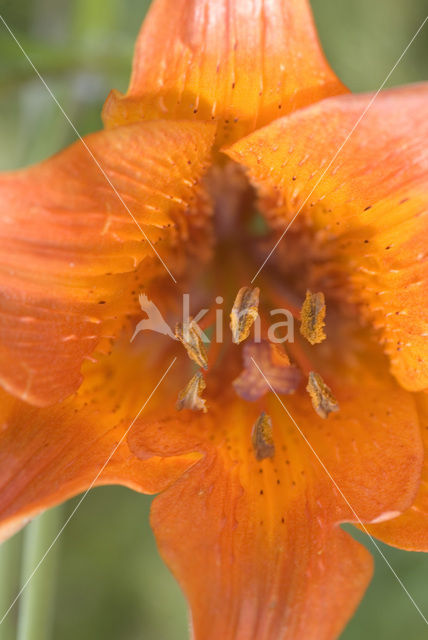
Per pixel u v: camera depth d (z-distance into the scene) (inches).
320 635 6.5
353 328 7.8
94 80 9.4
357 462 7.3
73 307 6.8
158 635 11.2
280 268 8.1
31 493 6.8
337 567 6.7
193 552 6.7
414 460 7.2
